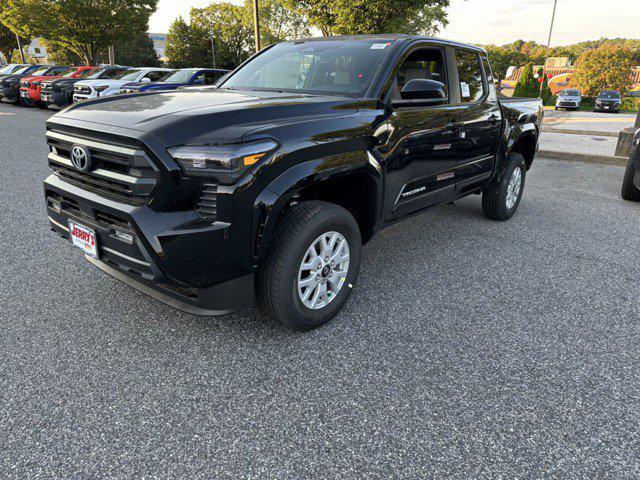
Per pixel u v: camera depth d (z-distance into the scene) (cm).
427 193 363
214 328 286
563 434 207
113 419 209
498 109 447
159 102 271
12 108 1739
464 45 407
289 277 256
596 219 539
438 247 436
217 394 228
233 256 231
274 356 259
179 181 220
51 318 291
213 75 1442
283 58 373
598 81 4938
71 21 2798
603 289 354
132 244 228
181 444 196
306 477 182
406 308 317
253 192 226
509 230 491
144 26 3034
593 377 248
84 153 241
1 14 3072
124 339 271
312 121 256
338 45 358
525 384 241
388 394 230
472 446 199
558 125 1634
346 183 298
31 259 374
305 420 212
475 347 273
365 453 194
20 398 220
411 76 339
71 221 265
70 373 240
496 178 472
